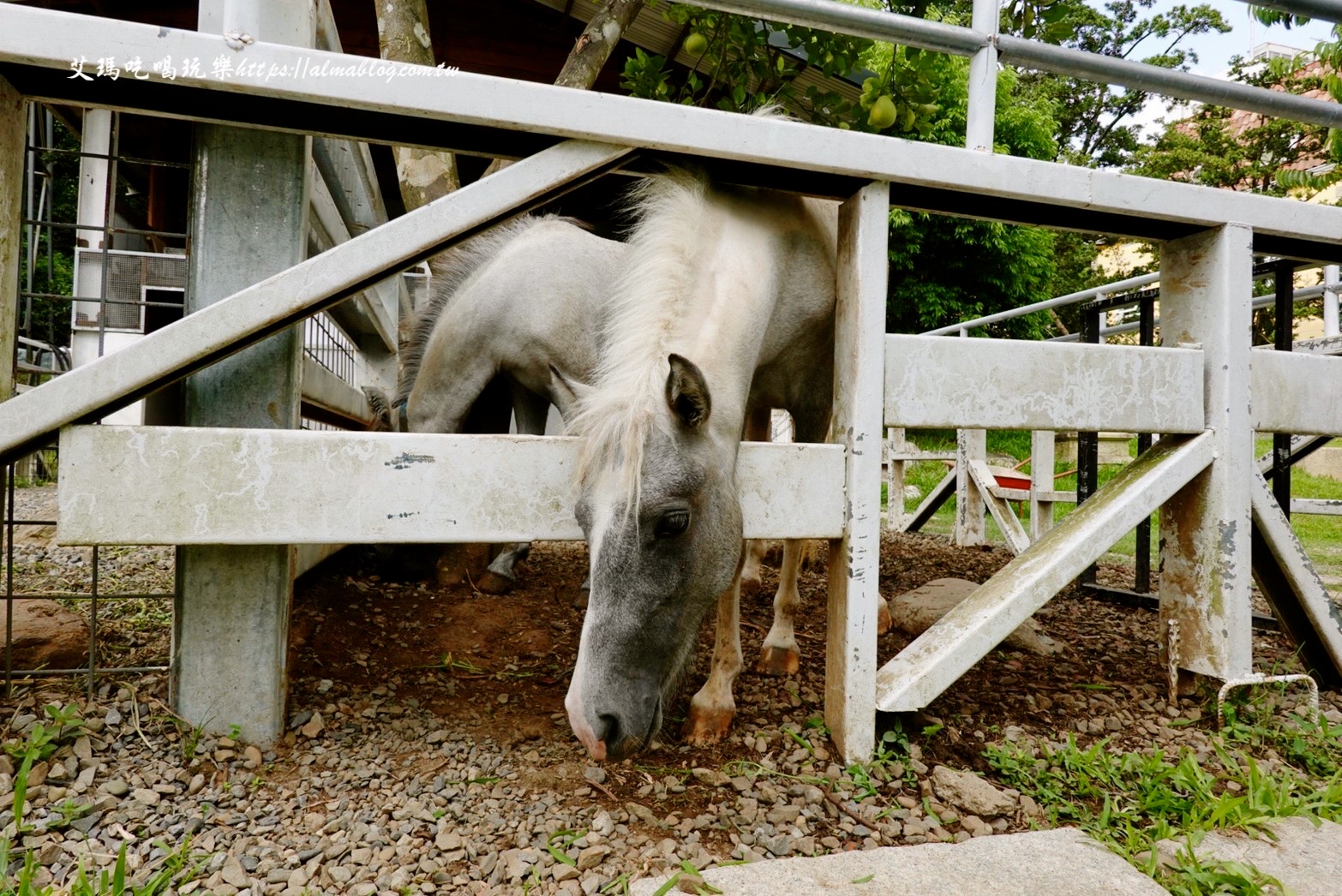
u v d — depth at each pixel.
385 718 1.93
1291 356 2.22
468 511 1.64
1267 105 2.14
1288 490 2.83
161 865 1.31
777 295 2.05
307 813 1.51
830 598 1.90
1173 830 1.52
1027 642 2.63
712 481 1.61
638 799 1.60
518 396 3.24
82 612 2.42
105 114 4.75
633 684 1.49
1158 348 2.08
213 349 1.51
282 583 1.78
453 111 1.53
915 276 11.73
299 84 1.46
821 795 1.61
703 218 1.90
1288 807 1.59
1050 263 12.26
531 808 1.54
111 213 1.72
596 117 1.60
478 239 3.29
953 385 1.89
